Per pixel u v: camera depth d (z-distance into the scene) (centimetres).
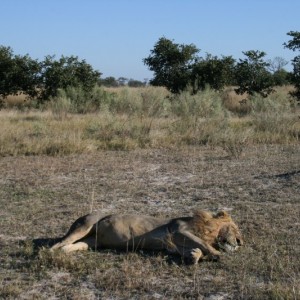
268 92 2931
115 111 2308
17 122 2203
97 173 1275
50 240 769
